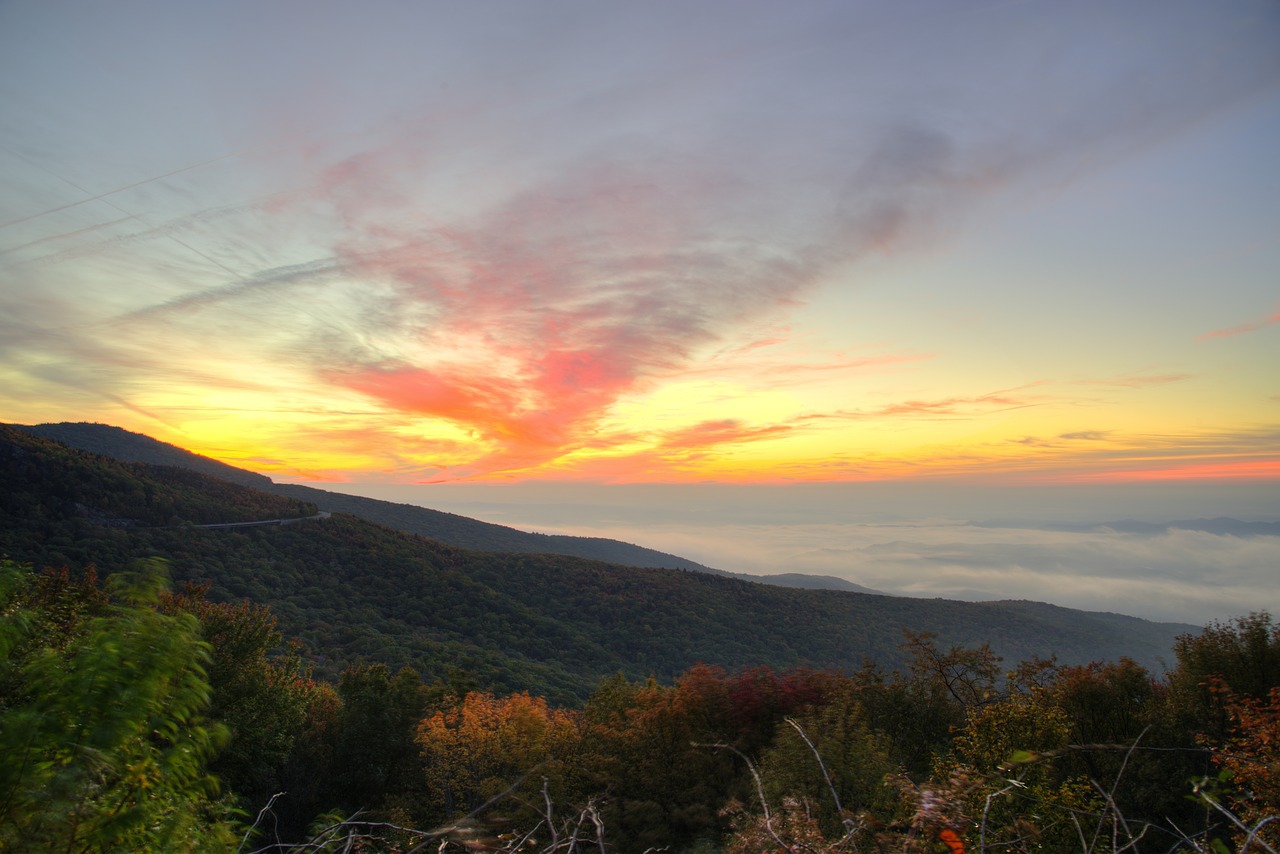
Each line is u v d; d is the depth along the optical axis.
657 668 61.88
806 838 2.98
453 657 52.09
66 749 2.94
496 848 2.79
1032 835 3.07
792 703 16.72
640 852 12.40
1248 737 8.09
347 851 2.99
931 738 16.25
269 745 20.83
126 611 3.40
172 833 3.19
